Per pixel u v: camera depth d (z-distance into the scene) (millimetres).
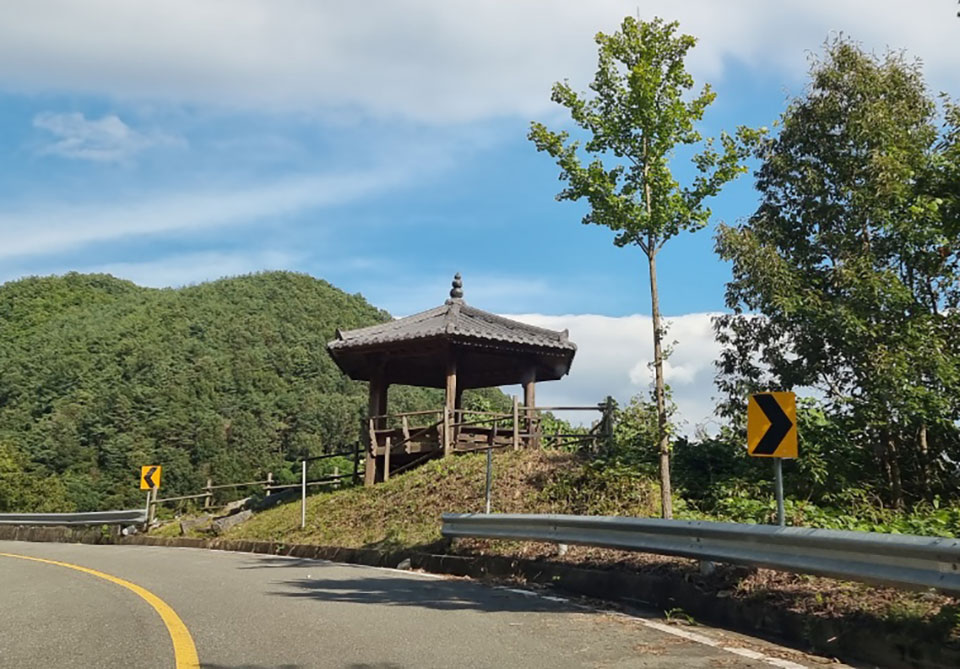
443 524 11719
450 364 18641
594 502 12680
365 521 15219
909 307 13688
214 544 17156
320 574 10875
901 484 13695
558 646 5984
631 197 10938
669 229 10961
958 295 14039
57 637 6414
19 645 6113
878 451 13555
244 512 19797
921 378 12828
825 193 14711
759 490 12445
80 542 21719
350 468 38438
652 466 13602
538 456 15750
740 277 14320
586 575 8914
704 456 14055
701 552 7402
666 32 10969
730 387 15125
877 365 12648
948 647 5098
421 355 19703
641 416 14188
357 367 21172
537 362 19984
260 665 5375
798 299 13711
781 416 7098
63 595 8953
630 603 8141
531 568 9836
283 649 5852
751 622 6723
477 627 6719
